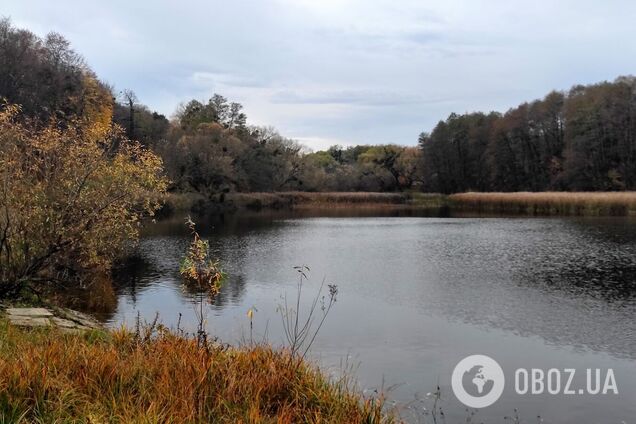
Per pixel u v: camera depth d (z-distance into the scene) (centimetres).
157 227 3644
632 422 724
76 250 1292
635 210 4825
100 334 765
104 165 1240
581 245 2547
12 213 1061
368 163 10262
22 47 4688
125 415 437
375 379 852
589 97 7738
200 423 442
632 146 7344
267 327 1148
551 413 747
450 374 884
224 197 6100
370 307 1362
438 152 9894
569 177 7675
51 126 1226
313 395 543
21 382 459
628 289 1555
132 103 6606
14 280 1052
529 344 1057
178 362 559
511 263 2044
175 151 5600
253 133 8238
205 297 1449
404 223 4197
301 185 8419
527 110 8900
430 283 1673
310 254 2345
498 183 9219
